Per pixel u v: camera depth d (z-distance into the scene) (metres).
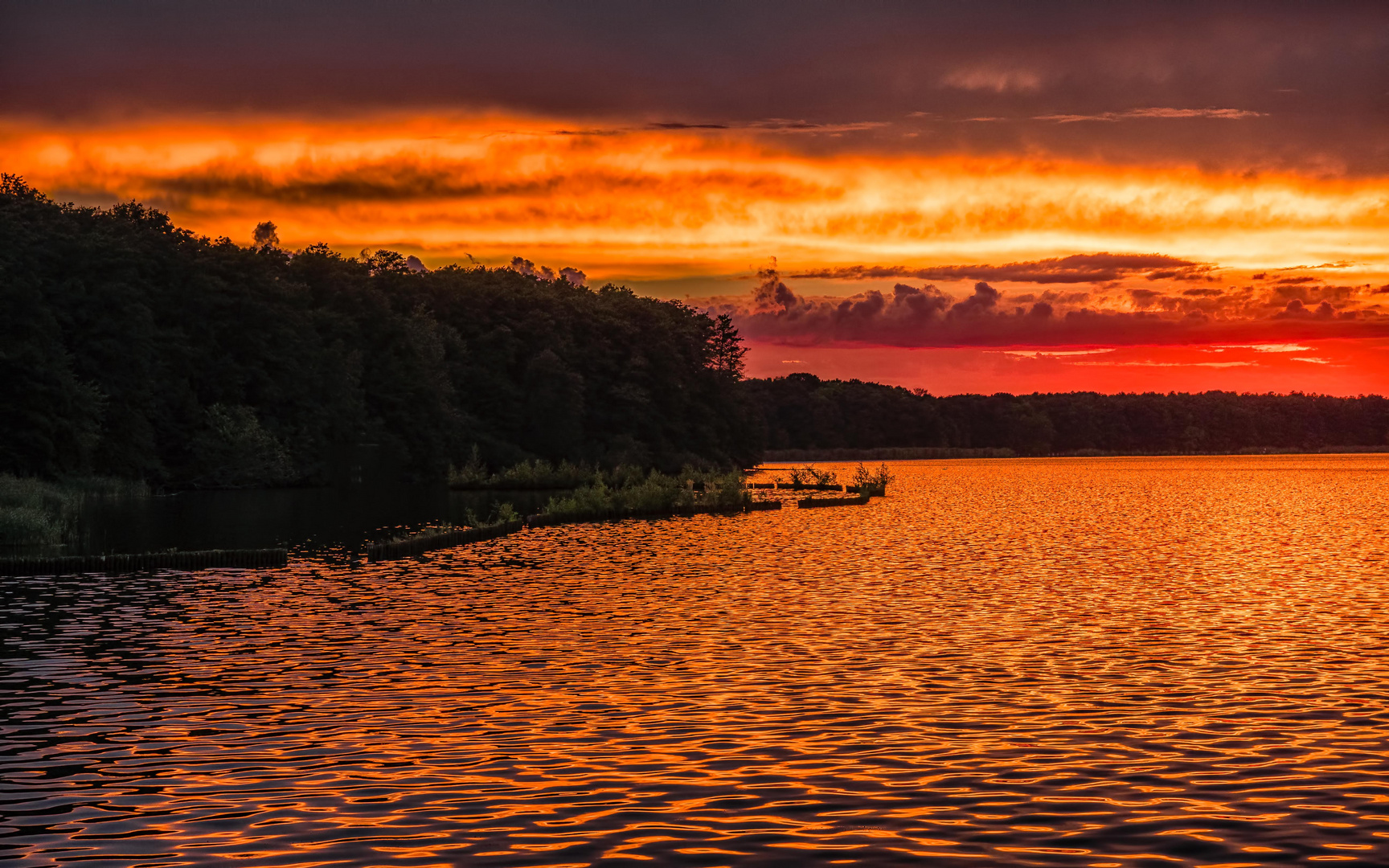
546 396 154.88
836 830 15.48
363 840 15.13
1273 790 17.14
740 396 189.25
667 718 21.39
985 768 18.27
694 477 112.38
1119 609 35.03
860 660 26.83
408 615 33.75
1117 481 150.12
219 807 16.45
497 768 18.30
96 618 33.12
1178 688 23.89
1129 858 14.49
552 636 30.09
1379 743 19.66
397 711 21.89
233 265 124.50
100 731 20.50
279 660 26.81
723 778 17.75
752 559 50.09
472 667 26.00
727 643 29.03
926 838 15.18
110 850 14.84
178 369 115.06
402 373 140.12
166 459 113.12
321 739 19.91
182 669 25.84
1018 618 33.19
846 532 65.44
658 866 14.23
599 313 173.00
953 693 23.44
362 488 121.69
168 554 46.22
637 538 61.34
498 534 63.28
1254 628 31.34
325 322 135.62
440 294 162.25
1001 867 14.23
